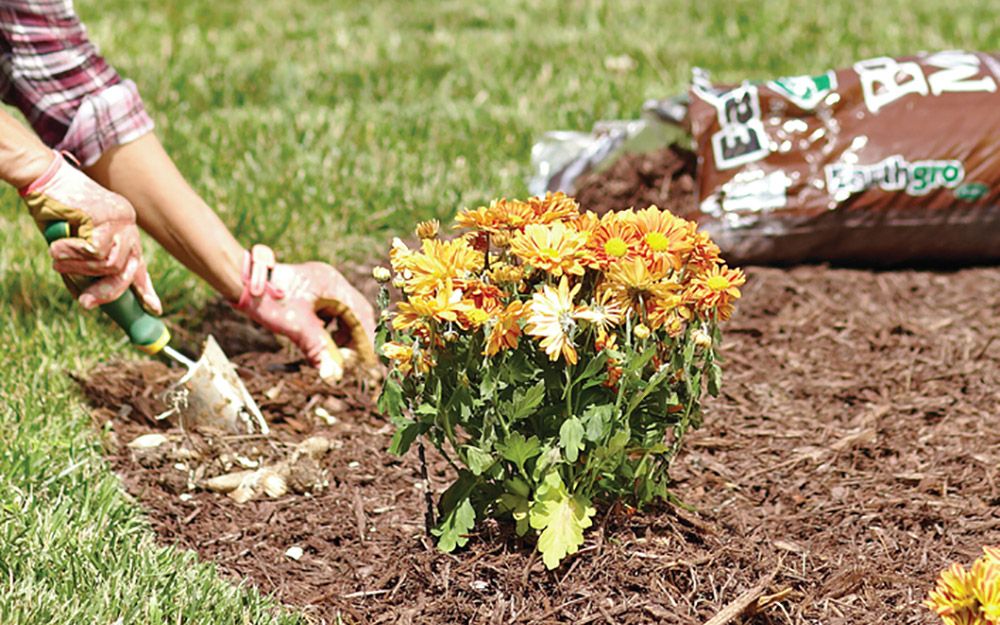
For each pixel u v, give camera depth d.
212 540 2.57
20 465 2.66
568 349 2.07
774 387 3.38
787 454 2.96
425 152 5.10
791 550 2.43
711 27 7.57
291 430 3.09
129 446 2.94
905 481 2.80
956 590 1.76
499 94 6.00
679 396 2.34
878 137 4.23
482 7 8.44
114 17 7.78
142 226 3.26
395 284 2.22
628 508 2.42
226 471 2.83
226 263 3.29
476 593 2.27
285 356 3.61
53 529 2.39
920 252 4.27
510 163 5.01
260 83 6.12
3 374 3.18
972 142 4.20
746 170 4.25
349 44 7.19
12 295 3.71
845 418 3.18
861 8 8.13
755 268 4.23
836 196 4.19
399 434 2.26
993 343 3.65
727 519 2.57
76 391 3.18
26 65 3.06
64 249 2.86
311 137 5.21
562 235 2.12
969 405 3.22
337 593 2.34
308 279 3.38
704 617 2.17
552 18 8.05
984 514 2.62
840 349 3.64
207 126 5.26
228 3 8.50
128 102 3.13
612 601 2.22
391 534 2.57
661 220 2.21
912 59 4.44
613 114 5.60
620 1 8.53
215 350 3.01
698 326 2.26
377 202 4.59
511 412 2.16
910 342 3.66
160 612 2.12
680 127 4.60
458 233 4.39
